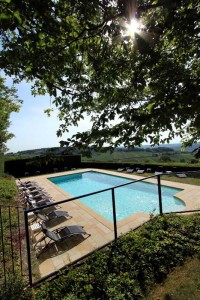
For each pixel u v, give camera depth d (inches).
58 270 157.6
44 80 131.0
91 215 317.7
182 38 112.2
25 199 400.2
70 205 377.7
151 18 112.1
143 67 109.8
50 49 110.7
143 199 459.8
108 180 737.6
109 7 101.1
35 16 92.4
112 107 123.9
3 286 136.2
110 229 258.5
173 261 160.6
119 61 125.9
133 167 758.5
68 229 244.2
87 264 162.9
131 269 153.5
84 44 122.9
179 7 93.3
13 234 228.5
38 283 146.5
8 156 879.7
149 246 175.5
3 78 358.9
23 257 183.5
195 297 123.2
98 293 134.2
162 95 105.0
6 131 775.1
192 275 142.8
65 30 108.7
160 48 114.7
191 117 100.2
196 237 189.9
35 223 284.4
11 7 82.3
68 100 153.0
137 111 110.5
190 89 96.3
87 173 853.8
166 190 482.3
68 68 139.9
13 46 105.7
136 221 269.7
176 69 119.0
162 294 130.5
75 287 138.9
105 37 123.0
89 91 141.3
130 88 117.9
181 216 236.1
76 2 100.8
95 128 115.9
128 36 104.3
